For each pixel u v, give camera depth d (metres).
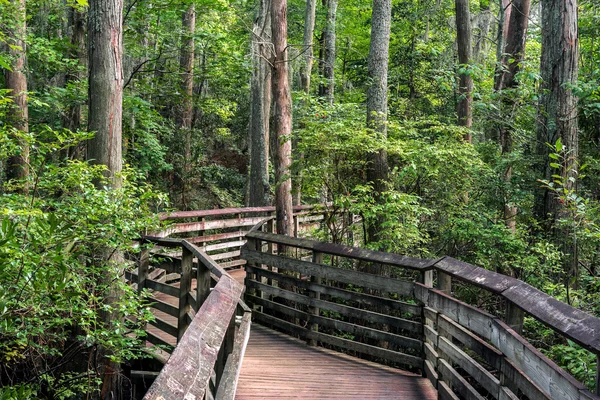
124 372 5.96
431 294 4.80
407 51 16.39
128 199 5.22
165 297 8.27
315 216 14.00
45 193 5.96
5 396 3.59
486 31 21.88
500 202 9.20
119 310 5.03
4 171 7.48
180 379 1.64
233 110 21.05
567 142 8.23
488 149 10.72
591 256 7.39
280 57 9.41
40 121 10.80
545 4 8.57
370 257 5.76
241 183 20.08
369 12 23.55
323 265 6.35
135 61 14.17
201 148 17.92
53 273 3.86
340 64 25.22
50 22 11.88
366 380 5.19
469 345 3.88
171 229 8.94
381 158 9.24
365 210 8.29
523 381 2.92
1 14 8.12
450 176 9.44
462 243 9.43
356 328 6.01
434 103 15.49
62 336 5.04
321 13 22.91
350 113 9.63
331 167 8.80
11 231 2.92
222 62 12.65
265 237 7.27
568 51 8.34
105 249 5.58
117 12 5.96
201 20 17.28
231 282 3.21
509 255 8.25
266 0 14.72
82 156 10.32
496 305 7.89
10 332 4.25
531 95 9.20
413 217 8.78
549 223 7.96
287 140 9.13
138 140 13.54
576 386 2.27
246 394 4.66
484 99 10.59
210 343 2.07
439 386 4.62
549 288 6.57
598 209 6.70
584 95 7.94
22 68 8.79
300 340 6.74
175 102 13.54
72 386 5.27
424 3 17.25
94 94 5.88
